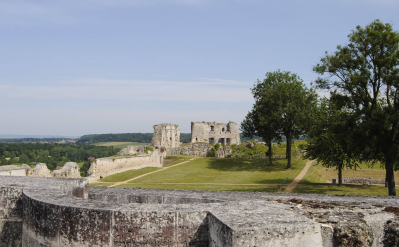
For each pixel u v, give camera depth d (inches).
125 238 324.5
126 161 1812.3
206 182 1540.4
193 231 322.0
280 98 1784.0
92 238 332.5
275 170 1793.8
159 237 321.1
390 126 984.9
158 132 2915.8
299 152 2230.6
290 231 274.2
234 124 3164.4
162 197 470.9
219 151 2476.6
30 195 406.9
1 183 516.7
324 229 301.6
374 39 1005.8
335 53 1098.7
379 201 414.0
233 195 472.4
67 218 344.2
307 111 1748.3
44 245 366.9
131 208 334.3
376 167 1772.9
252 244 264.4
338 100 1101.7
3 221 465.7
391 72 998.4
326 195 481.4
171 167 2028.8
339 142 1181.1
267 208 335.6
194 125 3011.8
